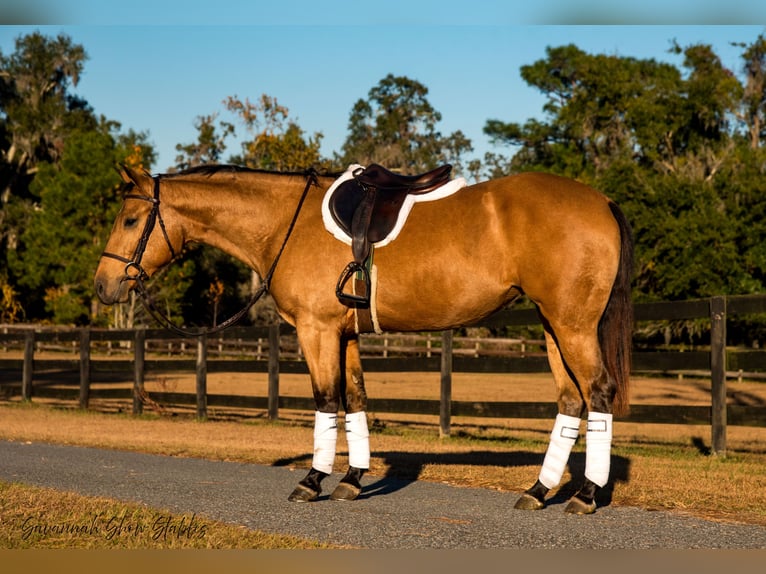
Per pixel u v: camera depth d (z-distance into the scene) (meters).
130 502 5.73
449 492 6.36
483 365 10.54
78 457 8.49
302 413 15.09
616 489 6.34
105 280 6.48
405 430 11.66
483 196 5.66
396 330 5.99
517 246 5.48
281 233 6.19
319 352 5.95
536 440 10.42
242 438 10.56
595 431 5.43
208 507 5.64
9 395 17.22
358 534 4.84
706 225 32.56
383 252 5.77
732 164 36.62
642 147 45.06
